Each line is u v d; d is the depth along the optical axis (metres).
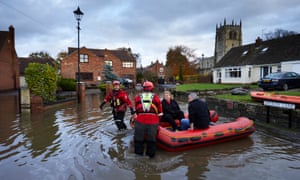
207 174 3.39
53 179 3.21
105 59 32.97
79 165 3.68
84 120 7.17
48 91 10.04
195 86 19.16
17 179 3.23
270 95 7.75
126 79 29.69
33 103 8.85
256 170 3.52
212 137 4.66
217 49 59.44
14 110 9.27
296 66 16.67
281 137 5.36
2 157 4.02
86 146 4.59
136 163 3.79
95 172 3.44
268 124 6.68
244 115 7.85
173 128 5.38
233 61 23.80
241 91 11.35
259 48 22.11
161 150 4.46
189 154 4.23
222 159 3.98
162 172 3.46
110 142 4.86
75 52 29.44
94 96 16.64
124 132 5.67
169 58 48.03
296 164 3.74
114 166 3.66
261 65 19.67
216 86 18.58
